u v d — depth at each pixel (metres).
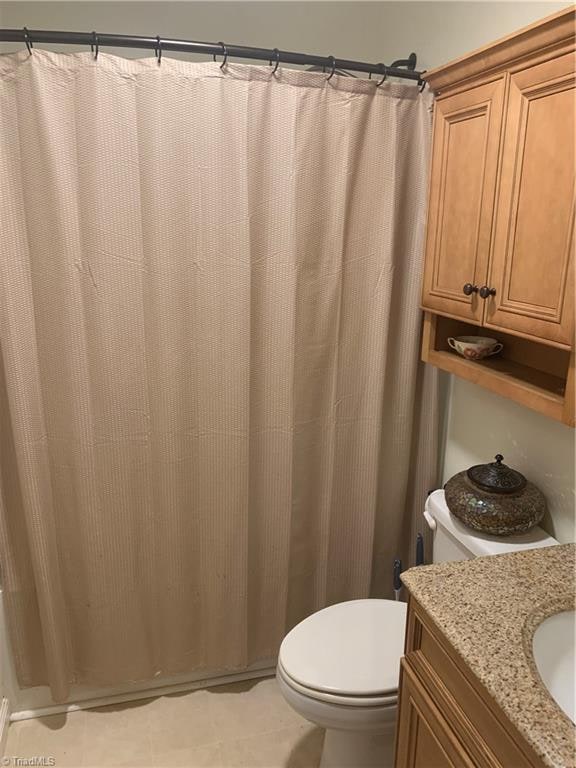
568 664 1.08
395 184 1.74
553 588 1.13
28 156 1.48
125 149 1.52
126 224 1.56
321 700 1.41
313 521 2.00
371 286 1.82
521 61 1.22
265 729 1.85
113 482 1.73
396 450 1.99
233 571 1.88
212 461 1.79
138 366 1.66
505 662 0.95
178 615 1.90
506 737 0.90
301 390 1.84
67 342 1.60
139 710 1.92
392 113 1.69
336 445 1.92
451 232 1.52
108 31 1.94
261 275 1.71
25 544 1.77
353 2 2.09
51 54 1.43
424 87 1.70
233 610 1.92
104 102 1.48
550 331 1.20
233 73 1.53
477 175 1.39
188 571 1.89
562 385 1.37
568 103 1.12
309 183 1.67
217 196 1.60
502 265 1.32
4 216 1.50
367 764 1.58
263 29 2.06
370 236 1.78
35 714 1.89
